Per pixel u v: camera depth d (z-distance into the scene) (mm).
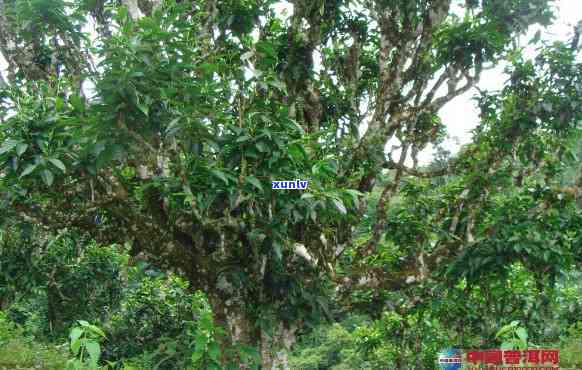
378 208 7137
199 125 4879
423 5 6855
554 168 7137
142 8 6512
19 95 5809
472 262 6793
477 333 9344
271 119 5168
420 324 10008
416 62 7180
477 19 6953
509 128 6891
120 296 11383
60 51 6387
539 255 6504
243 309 6215
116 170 5785
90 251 10547
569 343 8148
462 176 7695
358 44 7746
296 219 5254
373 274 6973
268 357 6379
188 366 5215
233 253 6199
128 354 10484
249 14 6621
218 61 5781
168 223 5977
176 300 10766
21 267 8914
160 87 4613
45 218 5816
